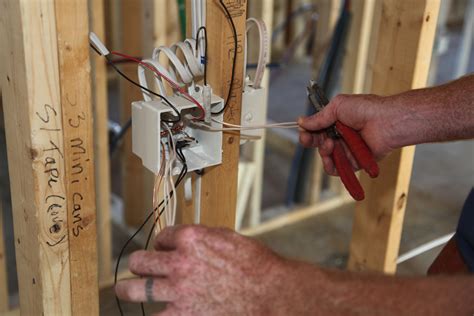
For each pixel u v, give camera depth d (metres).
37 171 0.87
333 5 2.26
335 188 2.71
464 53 3.78
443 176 2.96
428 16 1.26
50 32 0.81
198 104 0.98
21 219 0.95
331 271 0.74
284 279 0.71
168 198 1.00
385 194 1.47
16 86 0.84
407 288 0.71
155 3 1.88
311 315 0.69
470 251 1.22
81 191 0.92
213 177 1.09
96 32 1.79
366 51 2.31
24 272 1.00
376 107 1.08
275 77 3.92
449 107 1.06
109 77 3.75
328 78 2.21
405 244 2.40
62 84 0.84
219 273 0.71
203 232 0.74
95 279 1.00
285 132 3.19
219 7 0.96
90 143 0.90
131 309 1.95
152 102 0.97
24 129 0.86
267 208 2.63
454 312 0.69
